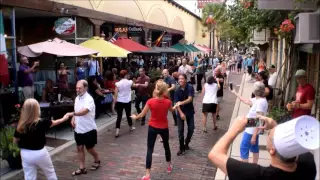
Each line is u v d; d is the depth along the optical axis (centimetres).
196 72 1847
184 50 2581
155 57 2441
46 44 937
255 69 2577
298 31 515
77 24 1349
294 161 210
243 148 583
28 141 471
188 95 766
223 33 2666
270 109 932
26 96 992
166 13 2755
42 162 482
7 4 948
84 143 628
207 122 1098
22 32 1420
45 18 1379
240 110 1289
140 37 2158
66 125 959
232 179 221
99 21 1480
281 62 1269
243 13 1073
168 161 645
